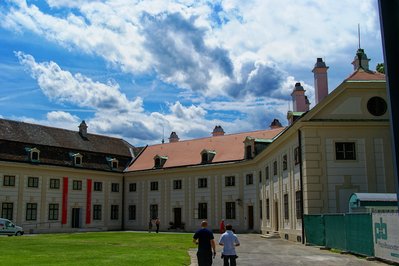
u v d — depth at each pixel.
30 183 53.56
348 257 21.83
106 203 62.00
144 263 18.69
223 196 54.69
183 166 58.53
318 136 31.25
